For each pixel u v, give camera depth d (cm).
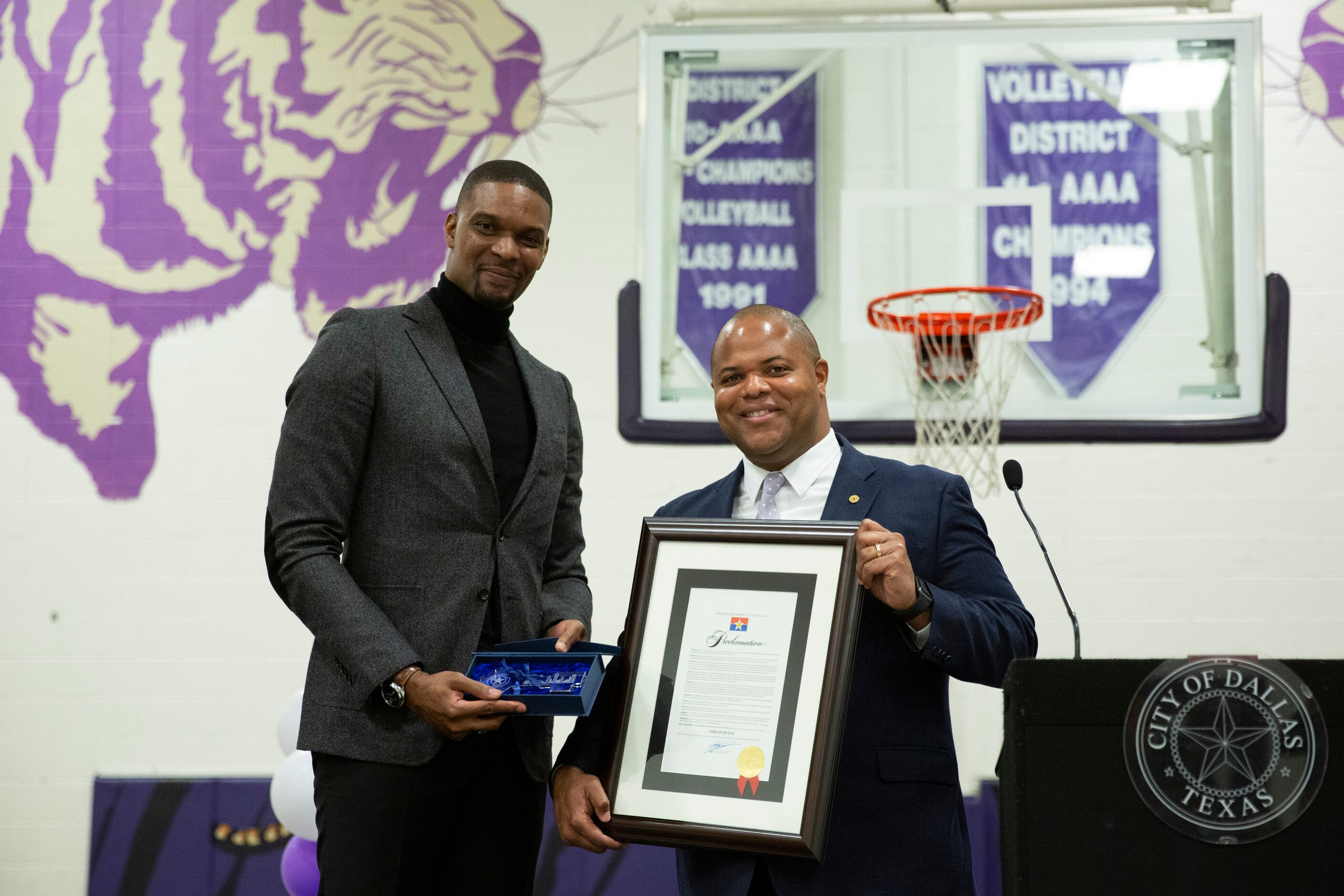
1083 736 126
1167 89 371
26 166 381
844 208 374
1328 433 351
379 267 375
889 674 169
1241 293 360
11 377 371
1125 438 352
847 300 369
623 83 382
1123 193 368
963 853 167
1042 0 377
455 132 381
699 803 153
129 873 344
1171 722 126
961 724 341
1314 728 125
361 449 167
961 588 174
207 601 360
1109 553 350
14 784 351
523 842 170
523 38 384
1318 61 367
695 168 378
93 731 354
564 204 378
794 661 157
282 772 288
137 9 386
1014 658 147
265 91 383
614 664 171
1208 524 350
